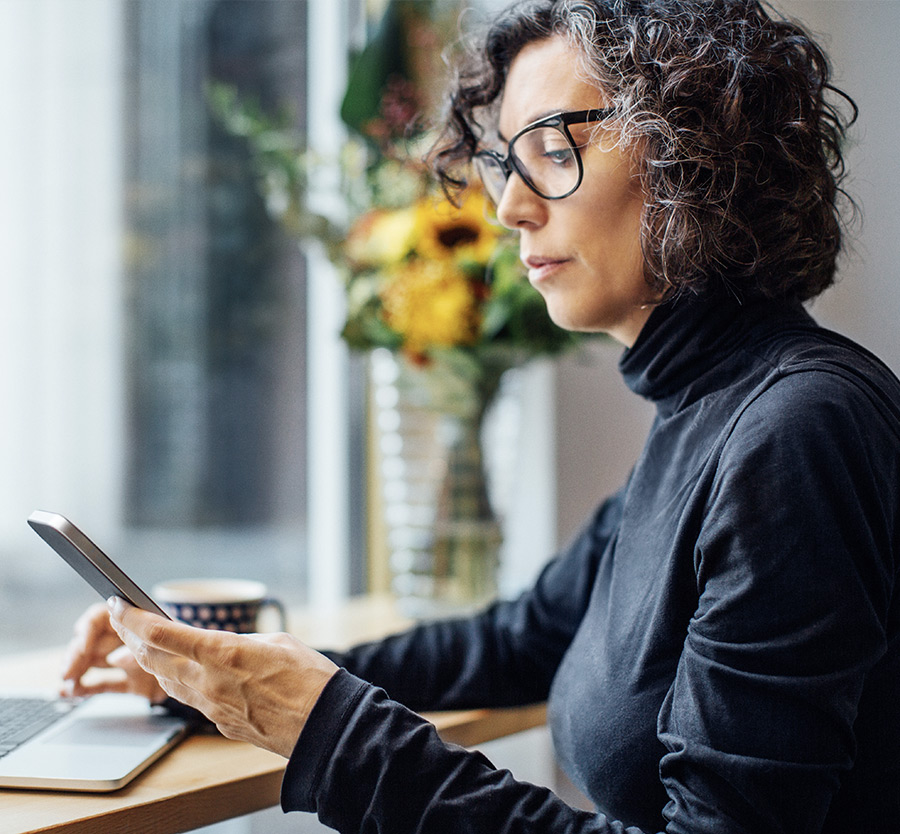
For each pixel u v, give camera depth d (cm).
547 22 83
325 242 148
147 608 75
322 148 176
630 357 83
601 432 163
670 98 74
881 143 131
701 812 62
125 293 162
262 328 179
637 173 77
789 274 78
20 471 151
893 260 130
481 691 100
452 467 141
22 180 150
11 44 148
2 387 148
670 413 82
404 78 160
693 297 79
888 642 68
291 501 183
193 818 76
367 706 67
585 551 102
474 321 130
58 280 154
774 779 60
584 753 76
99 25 157
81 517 158
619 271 79
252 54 176
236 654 70
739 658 63
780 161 76
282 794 67
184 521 170
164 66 165
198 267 171
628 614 76
